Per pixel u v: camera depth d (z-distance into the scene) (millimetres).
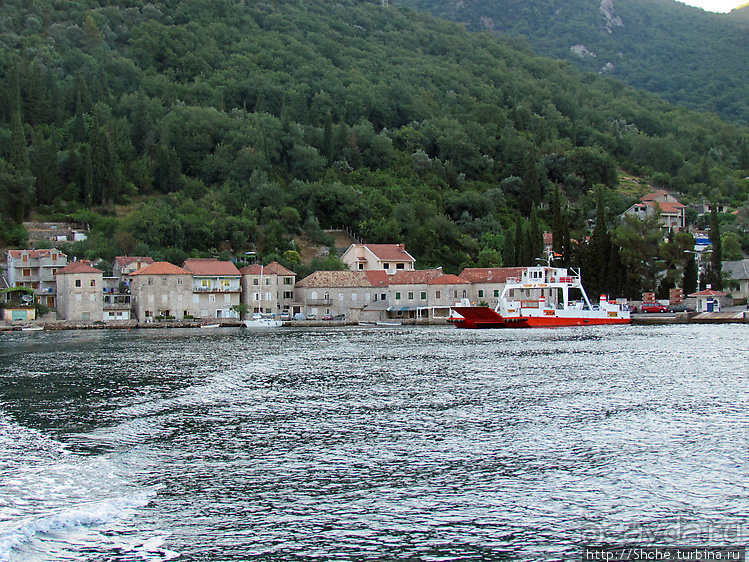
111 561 27156
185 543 28812
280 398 57156
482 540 29094
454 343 102125
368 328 141500
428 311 156500
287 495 33906
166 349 96750
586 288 158000
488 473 36781
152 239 173750
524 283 140375
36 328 139125
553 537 29406
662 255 154500
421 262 194250
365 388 61625
